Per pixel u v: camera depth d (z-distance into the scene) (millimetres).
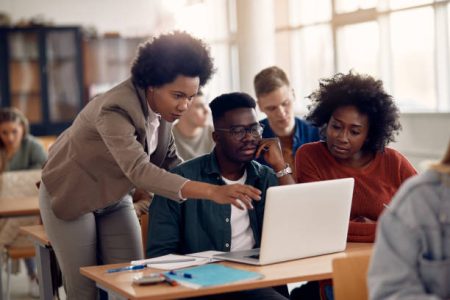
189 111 4816
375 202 3057
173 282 2275
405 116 6695
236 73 10141
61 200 3037
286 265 2518
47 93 11070
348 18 7723
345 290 2164
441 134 6316
